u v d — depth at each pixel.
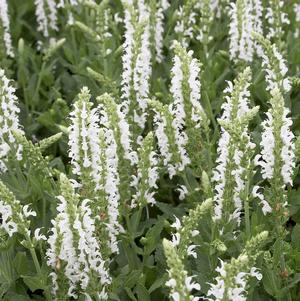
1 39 2.11
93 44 2.15
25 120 2.11
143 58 1.82
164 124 1.72
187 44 2.10
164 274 1.67
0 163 1.84
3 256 1.69
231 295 1.45
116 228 1.69
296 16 2.17
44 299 1.71
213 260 1.65
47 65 2.25
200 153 1.75
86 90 1.61
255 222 1.68
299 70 2.10
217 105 1.99
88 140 1.61
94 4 2.05
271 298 1.70
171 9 2.21
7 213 1.59
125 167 1.68
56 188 1.73
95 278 1.58
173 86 1.72
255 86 1.99
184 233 1.55
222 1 2.19
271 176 1.62
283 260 1.65
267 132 1.61
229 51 2.08
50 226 1.78
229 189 1.64
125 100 1.88
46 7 2.23
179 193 1.95
